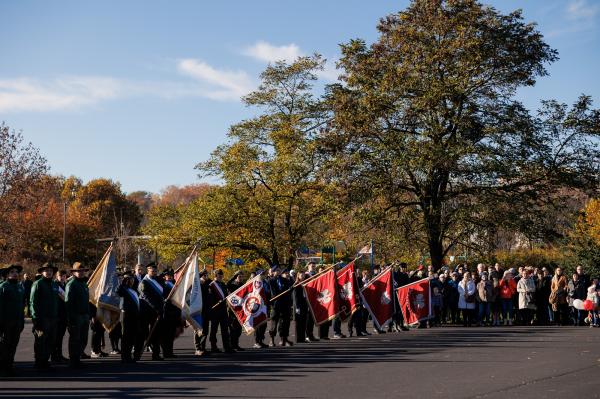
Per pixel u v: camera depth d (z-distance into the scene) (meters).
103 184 97.75
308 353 17.50
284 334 20.11
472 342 19.94
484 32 34.16
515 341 20.20
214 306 17.95
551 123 34.91
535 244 38.06
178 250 40.72
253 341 21.75
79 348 15.02
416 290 25.06
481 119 34.06
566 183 34.03
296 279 21.50
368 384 12.21
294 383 12.40
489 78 34.97
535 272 28.09
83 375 13.70
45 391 11.60
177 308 16.92
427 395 10.98
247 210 40.09
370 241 35.41
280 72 42.94
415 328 25.81
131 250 68.25
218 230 39.81
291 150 40.03
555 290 26.72
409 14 35.56
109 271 17.12
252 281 18.84
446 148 32.78
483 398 10.70
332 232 39.59
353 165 34.41
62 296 16.47
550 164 34.50
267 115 42.53
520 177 34.94
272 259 41.09
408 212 34.69
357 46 36.03
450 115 33.44
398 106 35.03
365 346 19.09
